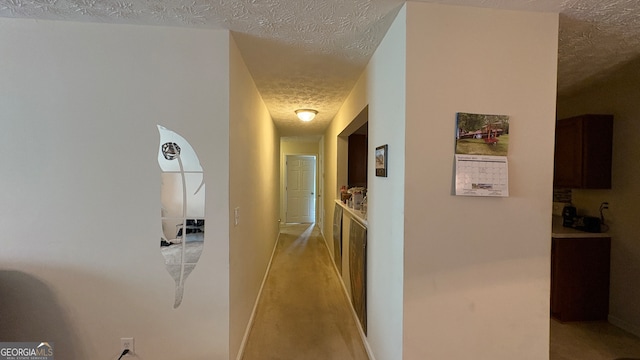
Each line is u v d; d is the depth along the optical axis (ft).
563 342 7.09
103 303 5.25
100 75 5.13
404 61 4.45
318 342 7.05
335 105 10.22
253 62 6.61
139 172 5.25
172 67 5.25
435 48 4.45
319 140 21.26
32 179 5.08
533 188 4.65
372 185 6.35
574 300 8.07
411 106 4.42
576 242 8.11
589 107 8.72
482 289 4.59
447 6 4.46
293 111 11.10
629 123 7.63
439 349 4.55
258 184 8.89
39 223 5.12
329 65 6.76
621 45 5.64
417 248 4.50
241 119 6.36
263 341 7.07
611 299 8.04
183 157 5.32
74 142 5.12
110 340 5.29
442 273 4.54
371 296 6.41
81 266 5.21
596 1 4.20
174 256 5.35
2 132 5.01
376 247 6.02
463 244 4.56
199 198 5.36
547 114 4.64
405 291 4.50
